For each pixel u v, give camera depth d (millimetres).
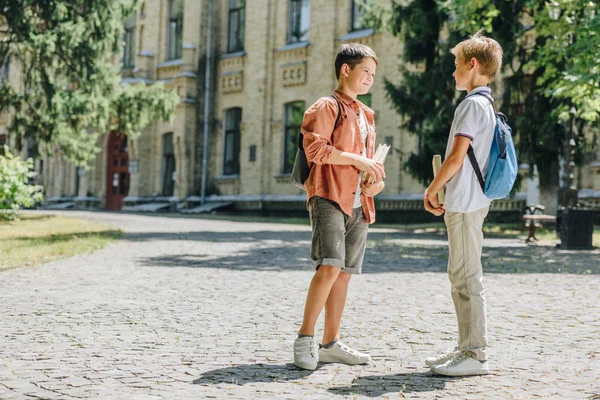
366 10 20484
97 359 4168
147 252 11531
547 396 3414
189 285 7641
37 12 18844
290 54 29031
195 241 14016
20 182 19969
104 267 9242
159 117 21609
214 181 31781
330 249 3988
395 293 7145
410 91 19109
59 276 8211
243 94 30734
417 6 18734
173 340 4777
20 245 11883
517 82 18375
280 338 4895
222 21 31875
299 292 7191
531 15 16406
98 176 35719
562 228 13242
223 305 6328
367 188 4109
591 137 19734
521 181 20875
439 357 4004
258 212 29734
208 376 3789
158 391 3455
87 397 3332
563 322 5547
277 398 3354
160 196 33375
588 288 7590
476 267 3916
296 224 21797
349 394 3434
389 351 4504
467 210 3848
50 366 3977
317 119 4020
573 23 14117
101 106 19531
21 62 19500
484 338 3895
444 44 18359
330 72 27469
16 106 19594
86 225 18203
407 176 24750
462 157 3799
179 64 32625
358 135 4141
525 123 17609
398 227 20125
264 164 29750
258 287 7539
